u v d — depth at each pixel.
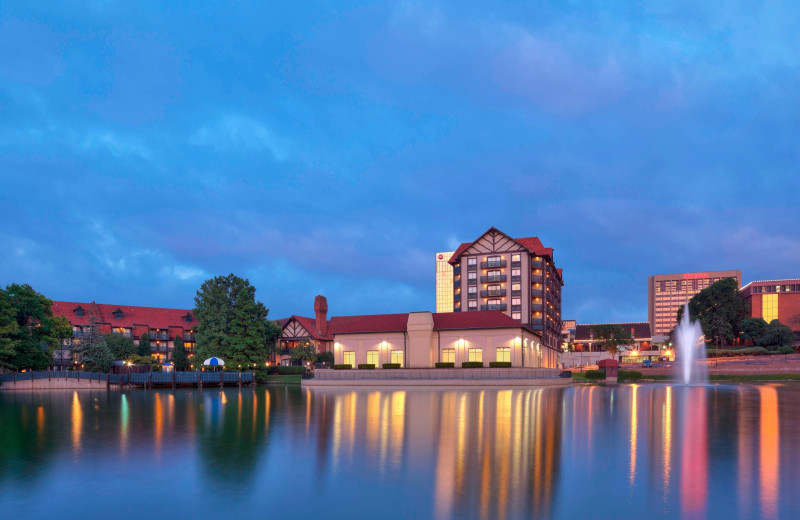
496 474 12.12
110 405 35.22
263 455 14.69
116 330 111.50
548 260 104.38
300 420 23.23
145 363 84.50
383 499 10.30
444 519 9.12
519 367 67.50
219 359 65.50
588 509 9.54
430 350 72.38
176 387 65.56
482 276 100.00
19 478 12.38
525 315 96.56
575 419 22.41
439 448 15.36
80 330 105.69
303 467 13.08
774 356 94.06
